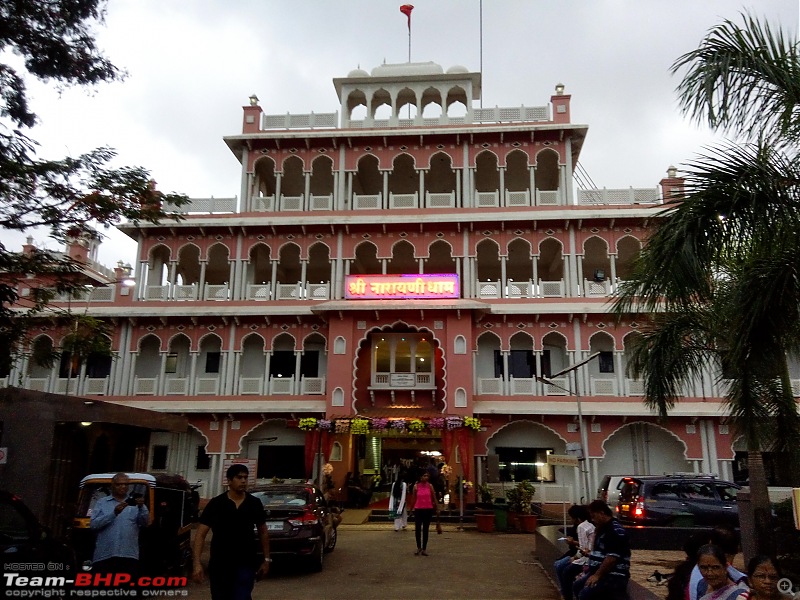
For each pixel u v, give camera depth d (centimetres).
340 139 3152
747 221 852
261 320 3027
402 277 2909
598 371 2928
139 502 937
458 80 3250
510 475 2872
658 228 933
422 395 2916
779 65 877
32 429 1329
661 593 1046
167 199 1365
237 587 686
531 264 3362
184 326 3045
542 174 3331
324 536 1425
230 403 2900
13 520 888
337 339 2847
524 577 1283
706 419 2752
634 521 1633
